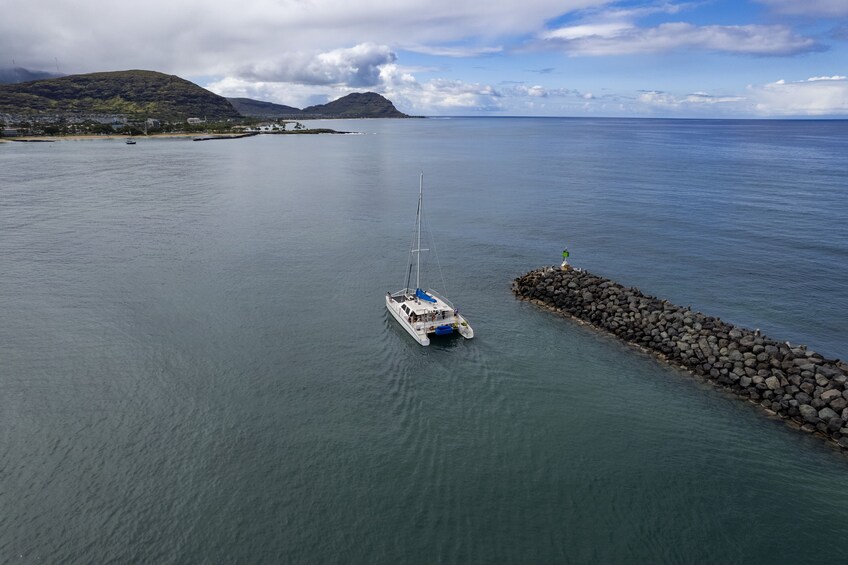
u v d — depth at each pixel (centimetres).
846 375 4272
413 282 7088
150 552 2900
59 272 7181
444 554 2939
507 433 3969
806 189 13775
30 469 3484
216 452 3684
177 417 4059
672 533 3111
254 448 3731
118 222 10100
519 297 6581
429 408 4269
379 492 3359
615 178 16312
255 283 6919
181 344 5203
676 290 6775
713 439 3919
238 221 10369
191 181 15638
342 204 12306
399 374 4769
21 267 7356
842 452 3756
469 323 5844
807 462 3681
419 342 5306
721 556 2967
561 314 6072
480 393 4491
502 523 3155
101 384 4478
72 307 6034
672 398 4425
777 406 4212
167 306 6112
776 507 3303
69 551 2898
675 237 9212
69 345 5138
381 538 3030
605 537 3078
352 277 7238
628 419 4147
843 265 7638
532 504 3300
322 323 5772
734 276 7256
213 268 7462
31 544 2936
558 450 3791
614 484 3478
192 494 3300
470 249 8631
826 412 3988
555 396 4453
